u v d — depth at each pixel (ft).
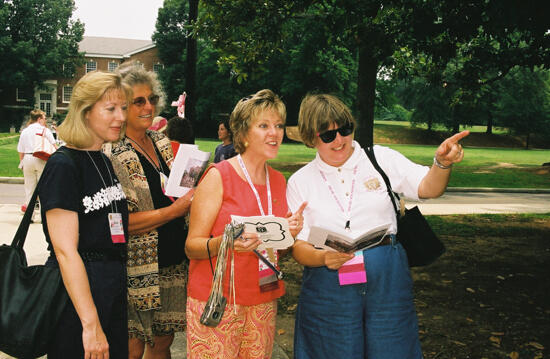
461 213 40.55
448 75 81.66
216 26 28.71
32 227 27.40
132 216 8.83
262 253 8.20
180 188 8.53
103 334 6.73
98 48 222.89
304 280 8.63
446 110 192.75
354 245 7.69
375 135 200.64
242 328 8.06
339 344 8.04
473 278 20.11
